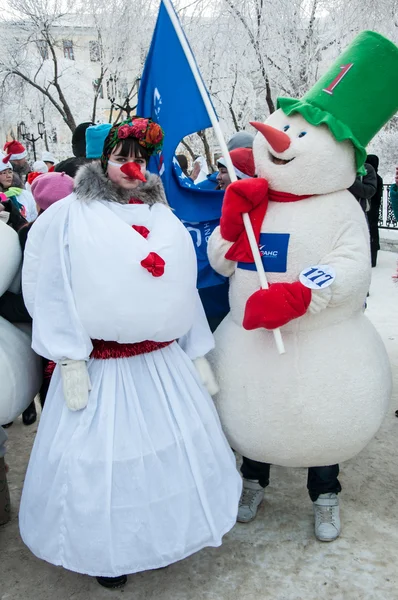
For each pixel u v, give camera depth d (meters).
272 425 2.39
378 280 7.75
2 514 2.82
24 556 2.63
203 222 2.98
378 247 8.60
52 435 2.23
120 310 2.12
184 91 2.63
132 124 2.22
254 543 2.65
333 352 2.36
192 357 2.47
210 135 14.55
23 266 2.30
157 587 2.41
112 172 2.27
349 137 2.25
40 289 2.21
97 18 10.30
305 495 3.00
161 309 2.18
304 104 2.34
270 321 2.20
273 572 2.46
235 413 2.46
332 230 2.32
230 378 2.47
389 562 2.50
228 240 2.48
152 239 2.21
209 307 3.10
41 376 2.62
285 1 7.98
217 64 9.14
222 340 2.58
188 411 2.30
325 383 2.34
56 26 14.47
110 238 2.12
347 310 2.40
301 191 2.33
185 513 2.21
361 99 2.30
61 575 2.51
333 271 2.24
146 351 2.28
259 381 2.39
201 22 8.71
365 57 2.29
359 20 5.86
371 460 3.35
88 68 18.86
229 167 2.43
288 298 2.19
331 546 2.61
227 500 2.38
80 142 3.88
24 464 3.44
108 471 2.12
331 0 7.33
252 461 2.76
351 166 2.37
